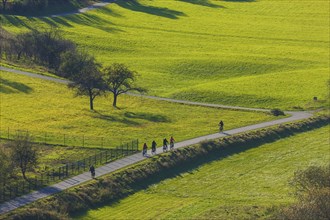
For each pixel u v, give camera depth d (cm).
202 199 16200
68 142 18888
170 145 18538
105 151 18275
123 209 15388
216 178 17588
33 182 15862
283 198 16362
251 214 15025
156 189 16638
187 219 14875
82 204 15275
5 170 15388
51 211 14575
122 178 16600
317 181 15262
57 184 15850
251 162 18800
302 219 13200
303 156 19462
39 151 18075
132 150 18362
